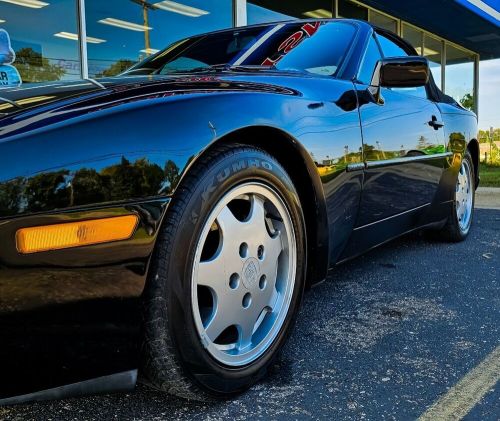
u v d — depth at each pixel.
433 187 3.17
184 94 1.57
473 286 2.82
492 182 9.10
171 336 1.39
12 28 5.16
